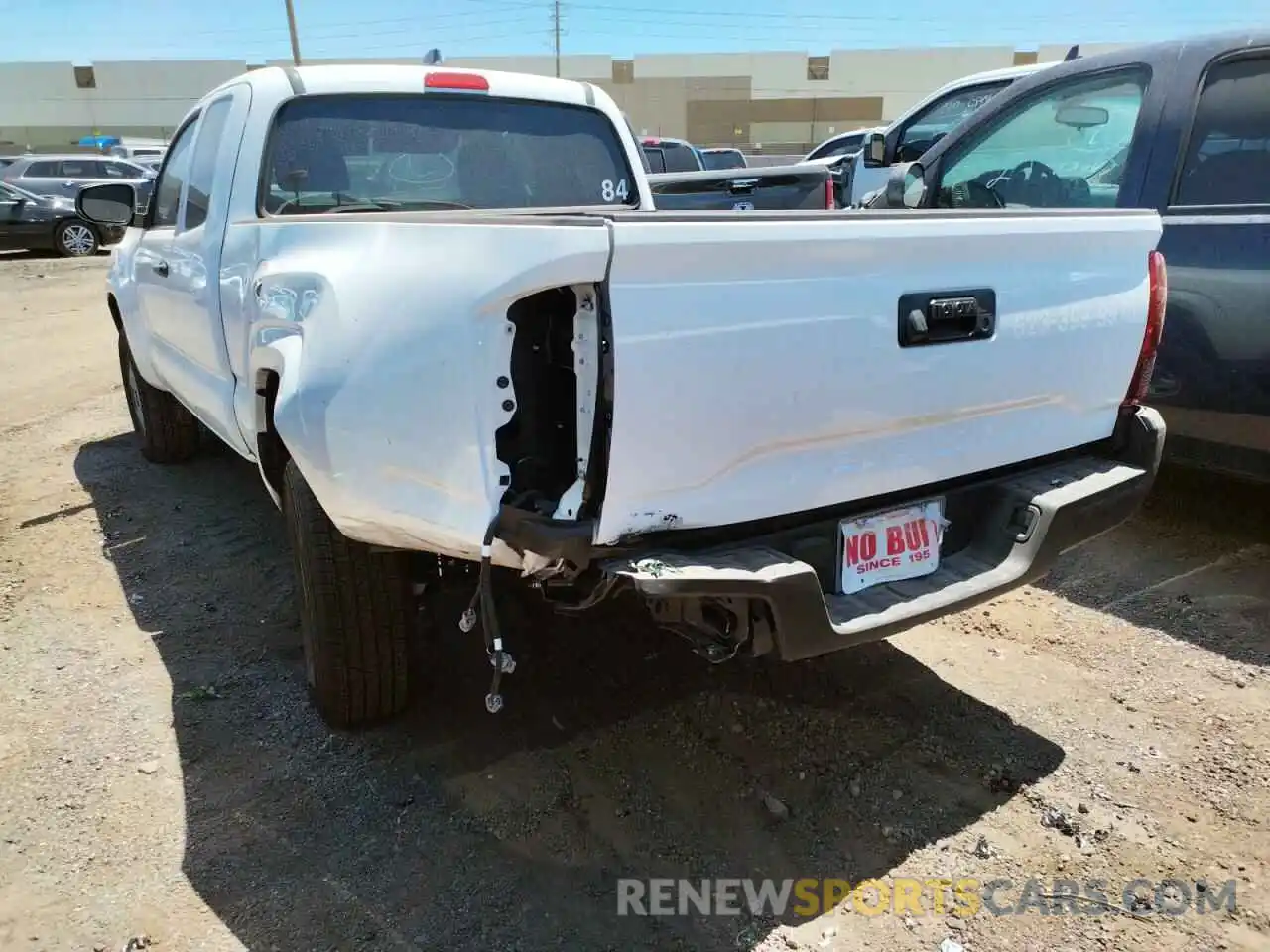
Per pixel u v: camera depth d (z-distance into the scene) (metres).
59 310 11.56
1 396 7.35
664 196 6.60
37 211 17.02
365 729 2.93
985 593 2.42
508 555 2.10
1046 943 2.14
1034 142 4.42
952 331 2.36
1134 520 4.46
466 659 3.31
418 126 3.69
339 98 3.54
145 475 5.35
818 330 2.13
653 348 1.93
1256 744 2.83
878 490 2.37
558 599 2.22
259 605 3.75
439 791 2.65
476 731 2.92
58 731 2.92
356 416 2.16
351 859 2.40
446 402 2.02
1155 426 2.80
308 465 2.28
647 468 1.99
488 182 3.88
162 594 3.85
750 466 2.14
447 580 2.85
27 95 56.38
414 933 2.17
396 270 2.17
